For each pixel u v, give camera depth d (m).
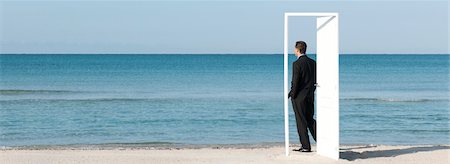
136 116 25.97
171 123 23.62
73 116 25.98
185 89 42.81
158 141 19.08
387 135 20.53
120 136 20.33
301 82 12.92
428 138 19.94
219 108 29.27
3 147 17.33
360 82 51.78
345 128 22.20
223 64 98.00
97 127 22.58
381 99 34.25
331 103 12.43
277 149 15.11
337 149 12.34
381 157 13.36
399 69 78.50
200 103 31.91
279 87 44.53
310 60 12.91
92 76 60.00
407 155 13.72
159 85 47.06
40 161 13.01
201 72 69.31
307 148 13.34
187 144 18.23
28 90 41.19
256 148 15.84
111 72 68.75
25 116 25.92
